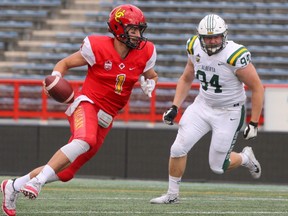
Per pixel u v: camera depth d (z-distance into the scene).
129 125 35.09
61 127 32.75
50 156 32.81
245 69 17.67
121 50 15.43
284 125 32.56
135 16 15.23
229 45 17.73
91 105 15.38
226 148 18.83
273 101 32.59
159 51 48.47
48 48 48.81
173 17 50.19
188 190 25.27
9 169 33.00
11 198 15.19
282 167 31.78
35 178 14.37
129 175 32.47
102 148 32.50
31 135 32.94
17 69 47.69
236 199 21.86
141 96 34.97
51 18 50.41
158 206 19.12
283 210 18.92
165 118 18.97
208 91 18.34
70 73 46.53
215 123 18.62
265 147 31.83
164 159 32.28
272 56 48.34
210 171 31.81
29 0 51.00
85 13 50.34
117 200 20.75
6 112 35.91
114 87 15.47
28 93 35.75
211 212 18.08
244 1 50.94
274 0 51.09
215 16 17.48
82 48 15.38
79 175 32.56
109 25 15.40
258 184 31.52
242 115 18.78
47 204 19.27
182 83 19.11
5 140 33.03
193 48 18.05
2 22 50.06
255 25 49.88
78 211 17.78
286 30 49.38
